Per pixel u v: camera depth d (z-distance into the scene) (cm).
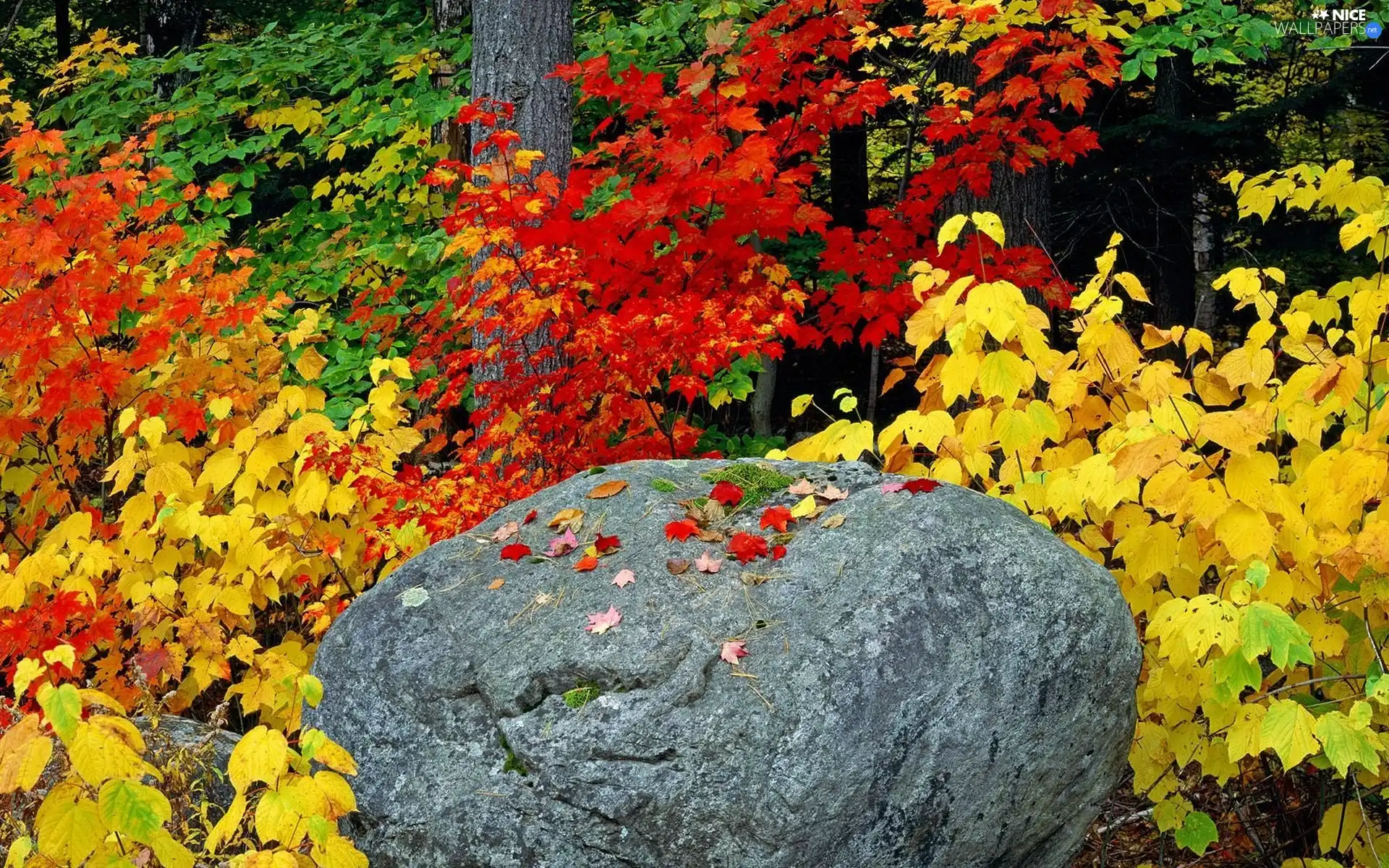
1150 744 315
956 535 264
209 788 294
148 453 398
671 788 235
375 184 717
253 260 716
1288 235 908
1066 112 913
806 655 244
